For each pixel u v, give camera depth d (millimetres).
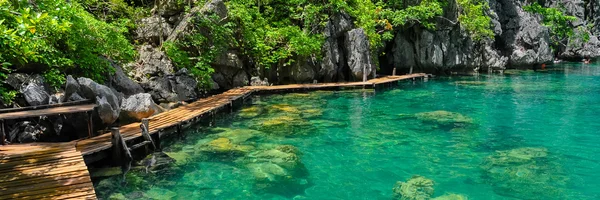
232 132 14461
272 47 24781
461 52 35906
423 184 9523
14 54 10133
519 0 46656
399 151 12367
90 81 12984
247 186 9648
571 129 14891
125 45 17766
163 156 11828
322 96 22906
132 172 10492
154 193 9219
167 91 18078
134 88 16672
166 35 21484
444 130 14930
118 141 10758
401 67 33938
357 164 11211
